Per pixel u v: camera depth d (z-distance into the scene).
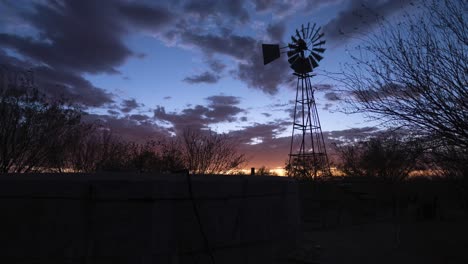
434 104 6.30
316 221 16.39
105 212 4.71
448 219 19.52
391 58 6.56
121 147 15.21
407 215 19.55
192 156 15.38
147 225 4.81
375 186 20.50
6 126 11.16
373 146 15.11
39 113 11.83
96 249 4.64
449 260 8.59
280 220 6.95
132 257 4.70
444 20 6.28
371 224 16.52
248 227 6.12
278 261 6.65
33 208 4.75
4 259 4.69
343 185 20.92
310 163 24.30
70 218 4.68
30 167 11.65
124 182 4.80
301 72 25.16
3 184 4.81
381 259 8.38
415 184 20.09
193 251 5.22
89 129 14.02
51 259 4.63
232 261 5.77
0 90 11.27
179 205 5.18
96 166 14.42
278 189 6.97
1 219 4.75
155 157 14.95
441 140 6.62
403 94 6.63
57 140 12.38
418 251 9.62
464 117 6.12
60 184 4.75
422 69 6.31
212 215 5.56
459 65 6.10
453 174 8.18
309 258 7.11
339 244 10.16
